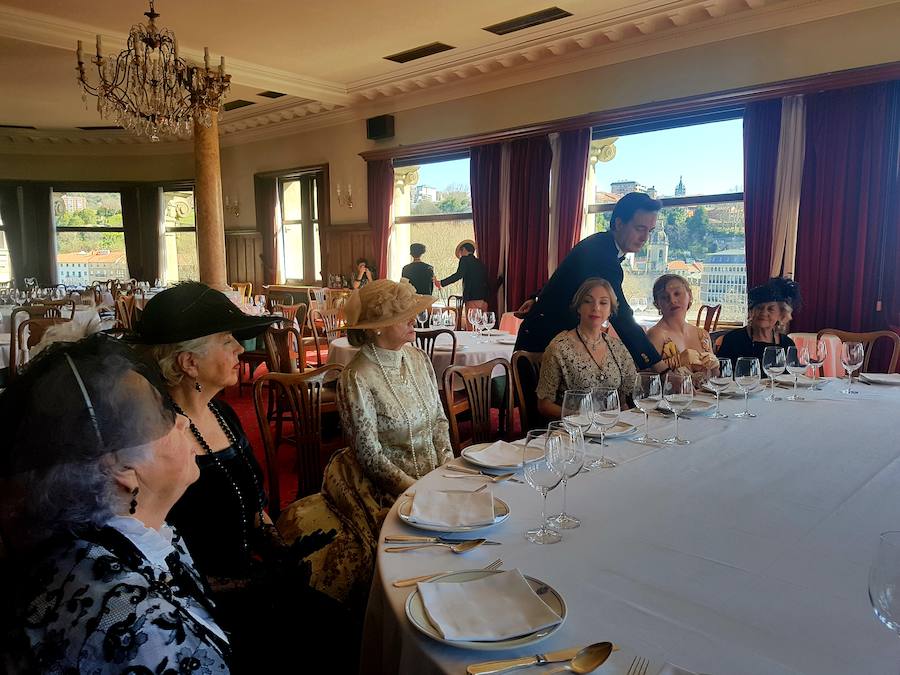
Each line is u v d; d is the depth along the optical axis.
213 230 7.28
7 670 0.67
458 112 7.78
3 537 0.76
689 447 1.84
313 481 2.44
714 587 1.03
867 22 4.92
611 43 6.21
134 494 0.81
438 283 7.39
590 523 1.29
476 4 5.52
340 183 9.34
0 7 5.57
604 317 2.51
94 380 0.78
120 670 0.68
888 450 1.80
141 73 5.69
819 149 5.16
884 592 0.73
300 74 7.67
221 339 1.52
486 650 0.86
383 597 1.05
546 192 6.96
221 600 1.36
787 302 3.04
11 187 11.91
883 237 4.96
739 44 5.55
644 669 0.81
